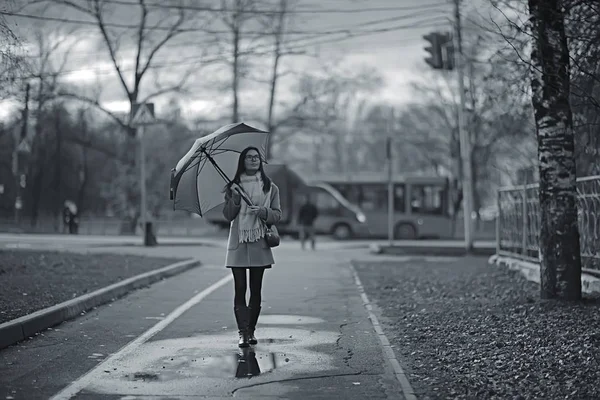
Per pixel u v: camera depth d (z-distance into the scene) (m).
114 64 38.91
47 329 11.73
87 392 7.96
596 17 11.70
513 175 28.38
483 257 27.72
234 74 41.88
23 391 7.98
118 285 16.20
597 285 13.70
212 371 8.97
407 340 10.90
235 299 10.53
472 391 7.98
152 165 57.75
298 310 14.08
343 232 47.22
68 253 23.91
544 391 7.95
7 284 15.30
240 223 10.36
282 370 9.03
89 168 65.69
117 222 49.09
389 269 22.44
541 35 12.39
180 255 27.64
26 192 63.03
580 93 13.23
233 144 10.59
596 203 14.28
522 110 16.70
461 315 12.91
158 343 10.70
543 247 13.40
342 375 8.79
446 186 48.06
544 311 12.56
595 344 9.93
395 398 7.81
